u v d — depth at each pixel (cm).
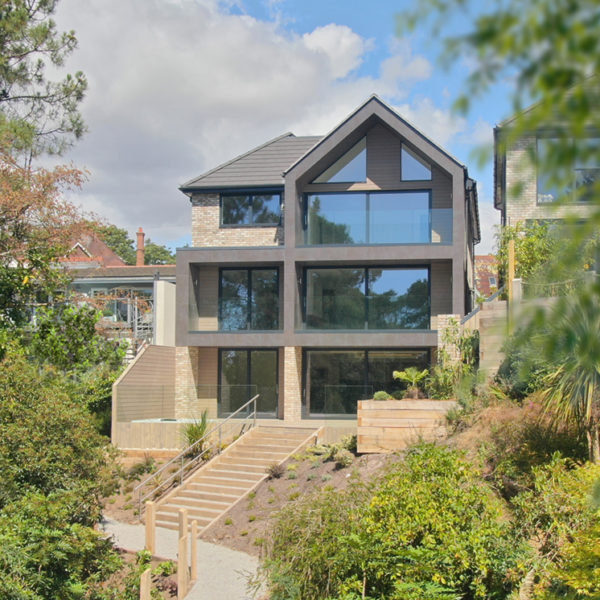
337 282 2772
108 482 1486
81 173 2416
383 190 2764
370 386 2577
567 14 123
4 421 1293
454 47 135
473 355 2052
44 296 1764
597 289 157
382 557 1005
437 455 1113
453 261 2566
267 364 2848
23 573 1004
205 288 2881
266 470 2141
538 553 1010
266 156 2973
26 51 2330
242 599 1417
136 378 2661
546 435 1283
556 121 132
